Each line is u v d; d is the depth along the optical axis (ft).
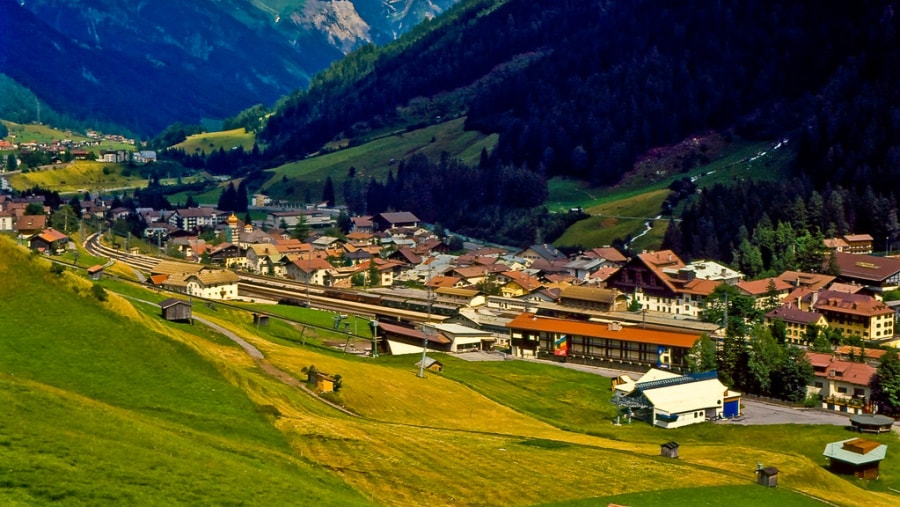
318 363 452.76
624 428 452.35
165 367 342.03
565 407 487.20
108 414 277.64
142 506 219.20
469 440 354.33
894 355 505.25
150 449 258.16
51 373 310.24
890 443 431.84
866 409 492.54
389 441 333.01
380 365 510.99
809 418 477.77
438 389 465.06
